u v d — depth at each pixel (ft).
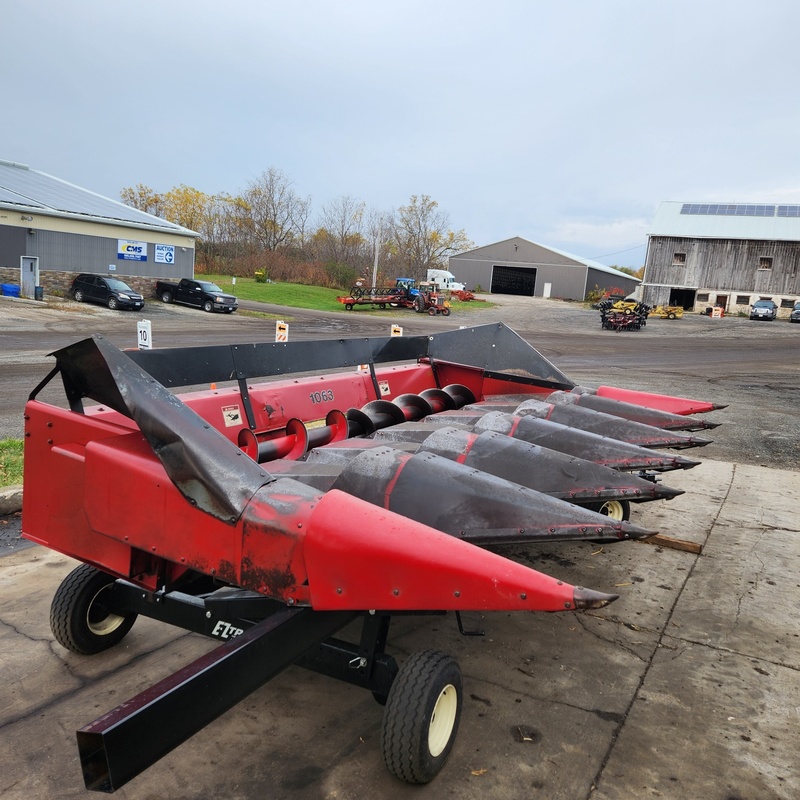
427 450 11.14
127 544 8.38
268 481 7.76
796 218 146.61
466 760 8.44
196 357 11.69
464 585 6.71
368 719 9.23
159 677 9.94
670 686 10.32
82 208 99.96
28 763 8.13
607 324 103.30
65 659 10.36
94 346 8.09
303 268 175.63
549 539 8.41
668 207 158.40
